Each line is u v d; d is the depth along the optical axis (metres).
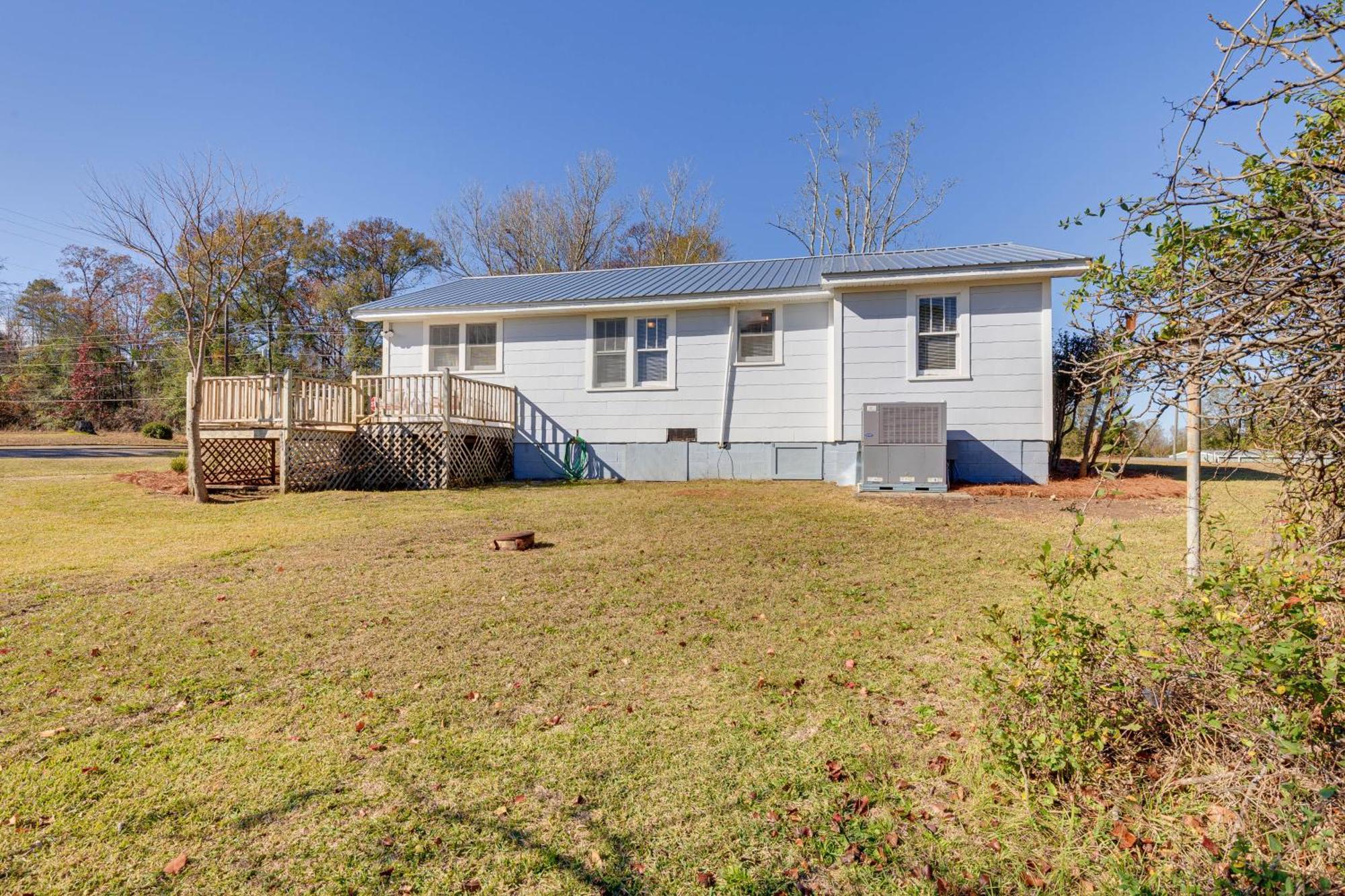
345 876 1.82
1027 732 2.22
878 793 2.21
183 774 2.36
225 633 3.89
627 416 12.15
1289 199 1.83
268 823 2.07
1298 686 1.66
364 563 5.60
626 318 12.16
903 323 10.51
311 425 10.50
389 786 2.29
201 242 10.55
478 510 8.37
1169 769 2.08
